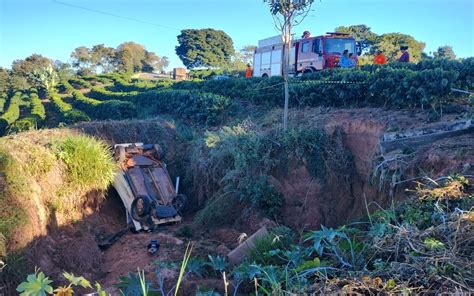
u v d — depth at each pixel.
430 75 10.36
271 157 10.48
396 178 8.28
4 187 7.97
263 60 22.67
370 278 4.07
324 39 18.69
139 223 9.99
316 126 10.85
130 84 39.94
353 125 10.45
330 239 4.86
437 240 4.41
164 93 19.81
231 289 5.87
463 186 6.19
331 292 3.98
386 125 9.97
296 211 9.86
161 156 11.99
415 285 3.89
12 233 7.43
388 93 11.40
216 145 11.62
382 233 4.96
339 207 9.84
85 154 10.12
